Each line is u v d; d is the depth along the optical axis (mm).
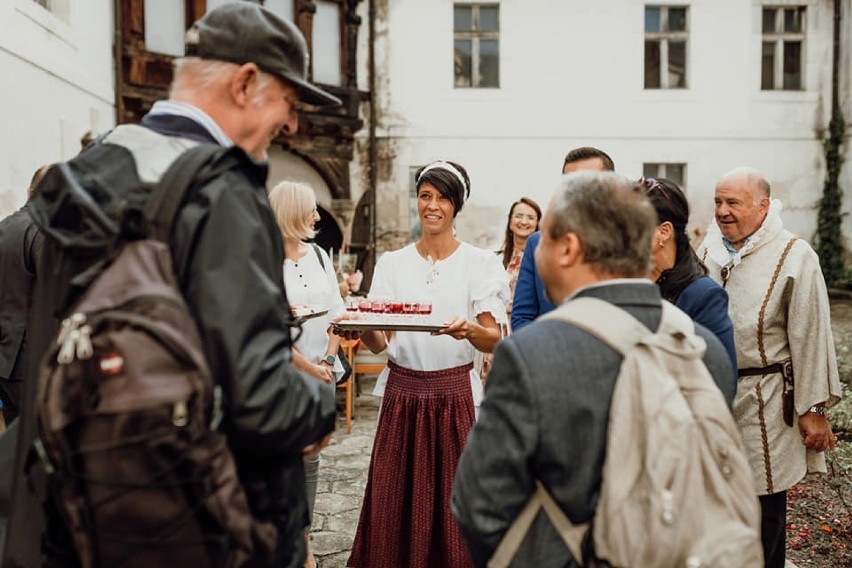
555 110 14609
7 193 6770
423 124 14461
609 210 1555
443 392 3139
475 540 1516
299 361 3258
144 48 10750
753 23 14828
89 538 1346
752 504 1422
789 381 2951
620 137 14719
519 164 14633
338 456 5934
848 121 14938
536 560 1489
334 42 13805
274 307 1431
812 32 15039
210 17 1646
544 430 1443
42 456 1354
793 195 15164
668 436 1394
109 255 1402
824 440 2936
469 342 3189
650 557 1363
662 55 14875
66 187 1458
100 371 1302
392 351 3211
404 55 14391
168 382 1301
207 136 1594
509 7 14477
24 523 1559
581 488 1454
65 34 8391
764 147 15016
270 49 1639
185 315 1355
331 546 4078
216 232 1408
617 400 1440
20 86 7090
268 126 1675
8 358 3197
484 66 14695
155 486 1310
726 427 1448
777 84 15180
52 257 1564
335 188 13906
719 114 14867
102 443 1300
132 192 1461
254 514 1488
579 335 1493
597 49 14594
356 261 12797
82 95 9000
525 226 5516
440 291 3195
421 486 3109
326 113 13484
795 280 2908
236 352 1351
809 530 4215
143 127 1590
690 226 14922
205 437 1328
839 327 11430
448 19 14375
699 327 1748
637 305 1542
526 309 2809
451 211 3238
